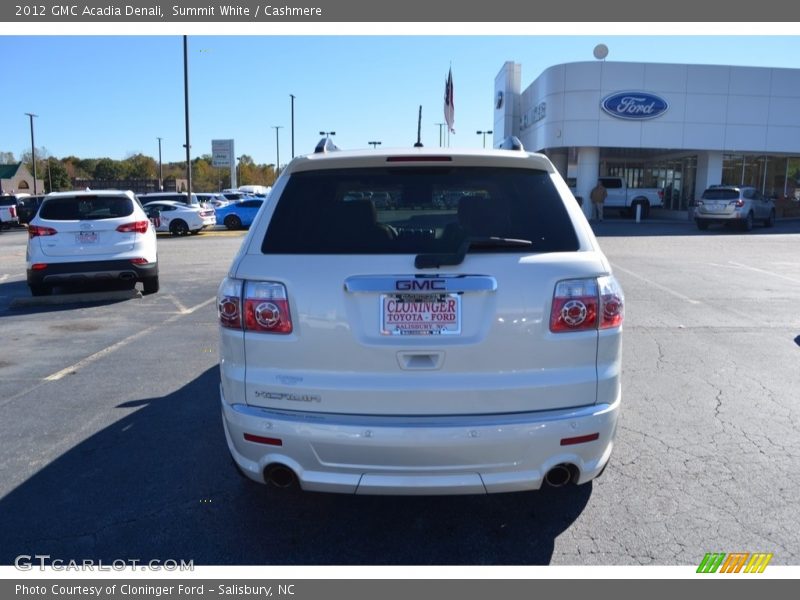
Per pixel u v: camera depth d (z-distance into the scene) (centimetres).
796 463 427
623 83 3127
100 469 427
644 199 3569
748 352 696
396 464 296
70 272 1022
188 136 3130
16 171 8919
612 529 352
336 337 297
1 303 1063
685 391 568
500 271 298
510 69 3931
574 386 303
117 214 1061
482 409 298
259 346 304
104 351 723
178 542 346
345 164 327
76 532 354
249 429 304
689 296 1035
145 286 1109
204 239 2447
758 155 3350
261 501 386
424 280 295
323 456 299
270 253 309
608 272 313
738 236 2295
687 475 410
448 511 373
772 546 335
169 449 456
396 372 297
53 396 569
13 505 382
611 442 319
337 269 299
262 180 11175
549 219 319
